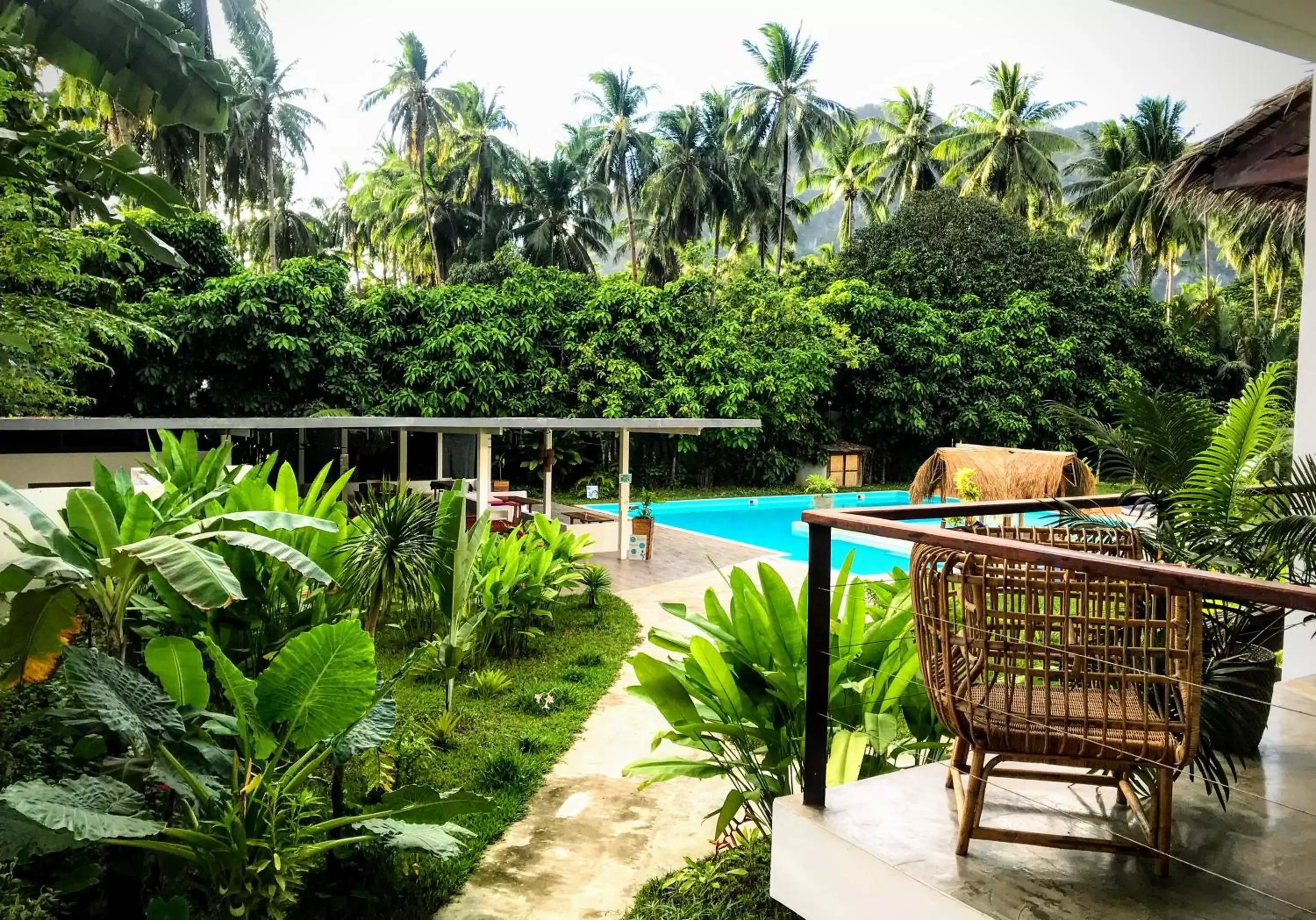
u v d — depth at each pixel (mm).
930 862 2504
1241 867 2469
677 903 3701
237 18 25906
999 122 35688
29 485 11828
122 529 4109
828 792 3016
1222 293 35688
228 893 3215
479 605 7457
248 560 4918
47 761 3779
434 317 22141
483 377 21766
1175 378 29703
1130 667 2289
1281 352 28953
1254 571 3283
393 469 17297
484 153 36750
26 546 3865
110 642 4125
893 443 27344
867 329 26719
